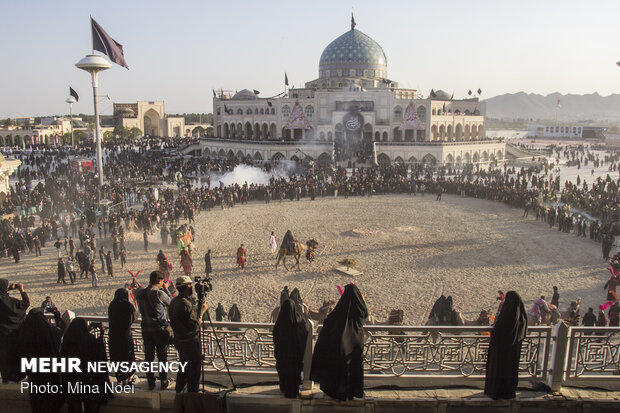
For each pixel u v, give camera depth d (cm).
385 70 11375
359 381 969
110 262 3067
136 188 6069
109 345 1008
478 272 3106
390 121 9531
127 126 15425
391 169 7100
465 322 2009
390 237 3991
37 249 3588
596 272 3109
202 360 1000
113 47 4406
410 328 1034
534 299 2631
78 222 4431
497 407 984
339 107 9612
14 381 1039
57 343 991
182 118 17012
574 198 5253
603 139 17612
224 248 3709
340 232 4178
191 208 4681
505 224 4481
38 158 8281
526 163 9275
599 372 1080
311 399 973
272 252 3572
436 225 4428
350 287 972
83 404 997
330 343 955
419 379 1045
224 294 2747
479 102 10675
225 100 10756
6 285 1034
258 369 1077
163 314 1020
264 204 5559
